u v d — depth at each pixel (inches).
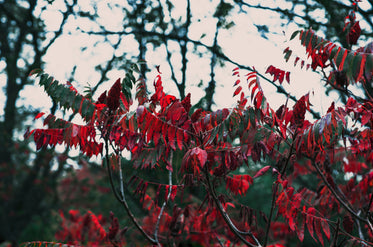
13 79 350.0
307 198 140.8
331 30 249.4
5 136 337.4
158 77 105.1
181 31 337.7
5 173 330.3
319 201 138.2
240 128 96.7
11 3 345.4
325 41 109.7
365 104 108.0
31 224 305.7
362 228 144.1
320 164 136.9
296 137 105.0
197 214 137.9
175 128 95.4
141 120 93.5
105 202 261.3
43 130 100.0
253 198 283.4
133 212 215.9
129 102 110.5
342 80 118.6
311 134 96.9
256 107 94.9
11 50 353.7
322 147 100.2
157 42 336.8
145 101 115.8
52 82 100.1
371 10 233.8
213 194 107.4
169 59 333.1
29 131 100.3
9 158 334.0
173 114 94.2
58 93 99.2
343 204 113.5
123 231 126.9
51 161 301.0
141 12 336.8
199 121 101.7
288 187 105.7
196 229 137.1
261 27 294.2
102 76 331.9
